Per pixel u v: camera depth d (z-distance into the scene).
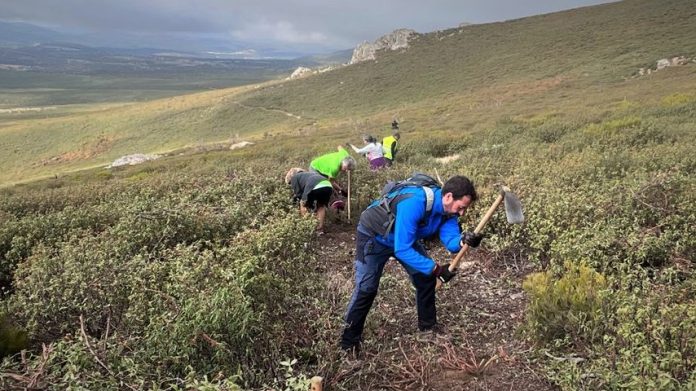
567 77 59.12
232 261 4.86
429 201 4.05
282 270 4.93
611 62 61.25
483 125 32.31
